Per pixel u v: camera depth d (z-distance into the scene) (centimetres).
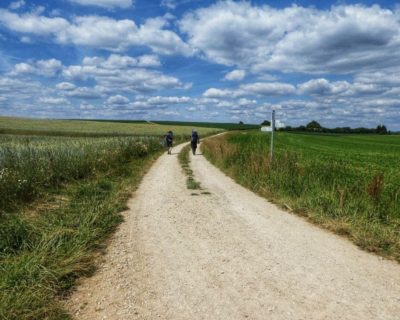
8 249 473
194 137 2375
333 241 574
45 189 905
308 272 451
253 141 3962
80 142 1831
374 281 425
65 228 560
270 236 600
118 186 1010
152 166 1691
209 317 344
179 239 583
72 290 400
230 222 689
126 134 5372
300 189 878
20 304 341
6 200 730
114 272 450
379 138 6531
